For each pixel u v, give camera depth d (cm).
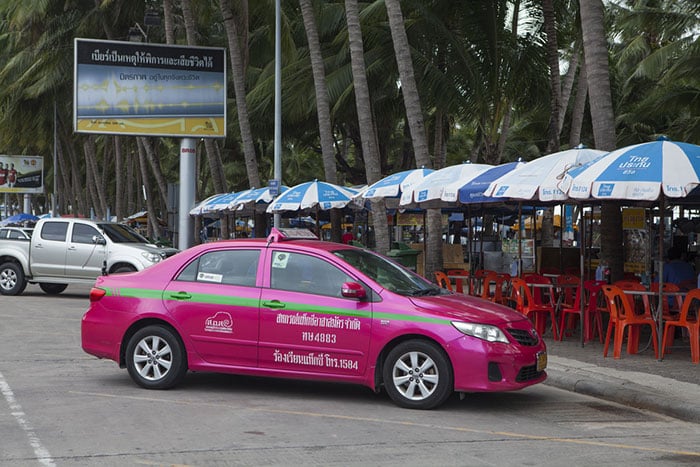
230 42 2475
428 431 711
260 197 2244
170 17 2908
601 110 1298
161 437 677
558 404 855
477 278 1524
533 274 1417
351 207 2133
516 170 1186
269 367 844
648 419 790
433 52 2527
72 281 2058
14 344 1232
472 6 2181
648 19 2969
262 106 3033
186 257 900
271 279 855
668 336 1189
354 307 812
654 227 1853
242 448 643
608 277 1315
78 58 2628
